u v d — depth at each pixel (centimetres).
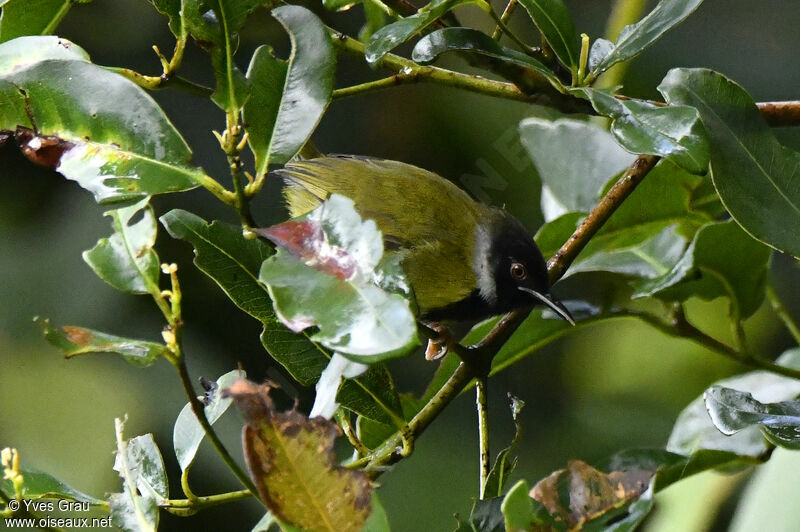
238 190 455
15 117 498
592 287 1061
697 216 807
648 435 1119
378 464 575
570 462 485
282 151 486
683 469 619
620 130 562
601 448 1120
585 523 473
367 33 852
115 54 1188
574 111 741
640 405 1137
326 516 409
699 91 616
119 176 484
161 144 489
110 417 1045
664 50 1144
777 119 714
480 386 623
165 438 1047
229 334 1085
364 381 588
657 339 1140
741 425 563
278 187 1111
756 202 592
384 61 733
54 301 1074
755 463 654
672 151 539
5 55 562
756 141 610
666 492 935
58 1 708
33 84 498
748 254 700
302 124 492
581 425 1138
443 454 1099
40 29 712
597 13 1208
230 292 613
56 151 497
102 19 1174
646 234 817
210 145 1160
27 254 1090
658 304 1142
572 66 643
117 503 507
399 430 593
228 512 1047
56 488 532
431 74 727
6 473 481
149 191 477
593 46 709
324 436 415
